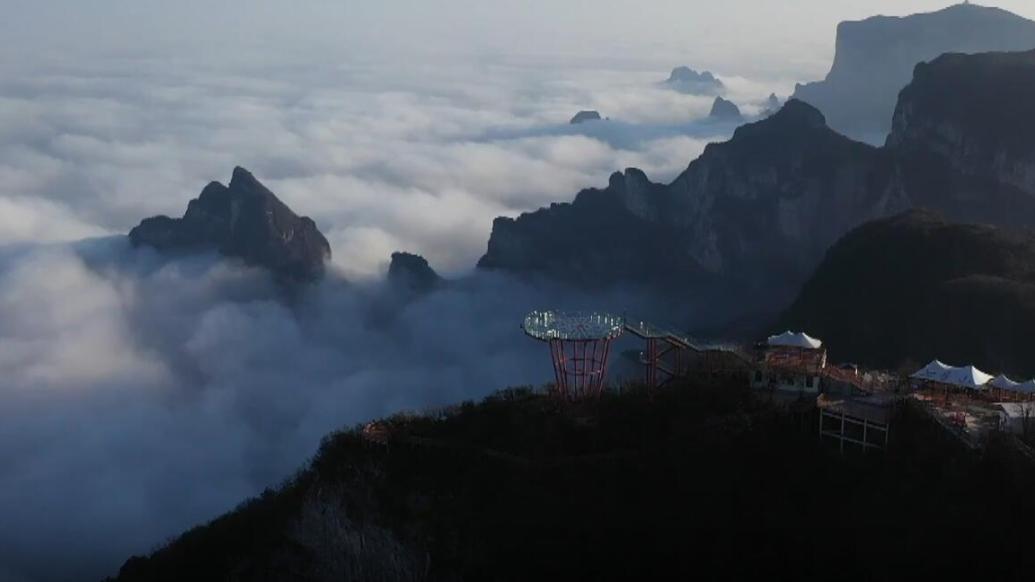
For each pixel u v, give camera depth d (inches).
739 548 2920.8
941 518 2832.2
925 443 3009.4
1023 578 2696.9
